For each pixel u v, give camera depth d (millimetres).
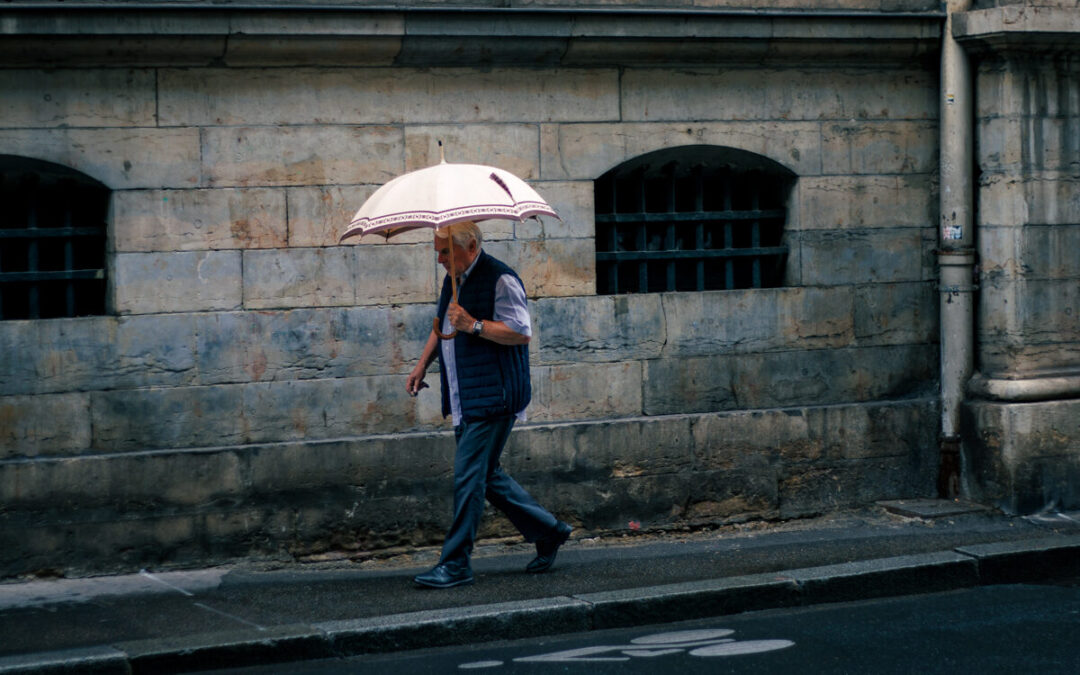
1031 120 8172
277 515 7211
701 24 7684
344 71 7324
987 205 8289
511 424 6598
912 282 8445
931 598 6613
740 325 8102
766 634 5883
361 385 7414
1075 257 8328
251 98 7184
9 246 7113
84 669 5301
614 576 6703
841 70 8227
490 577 6754
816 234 8242
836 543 7422
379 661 5605
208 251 7148
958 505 8227
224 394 7191
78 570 6887
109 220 7055
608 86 7781
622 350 7875
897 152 8375
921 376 8484
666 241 8227
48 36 6684
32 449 6891
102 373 6992
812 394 8266
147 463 6984
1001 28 7922
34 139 6844
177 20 6840
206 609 6172
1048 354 8273
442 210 5930
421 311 7504
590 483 7738
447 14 7234
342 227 7359
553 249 7727
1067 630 5820
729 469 8016
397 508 7406
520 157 7645
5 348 6836
